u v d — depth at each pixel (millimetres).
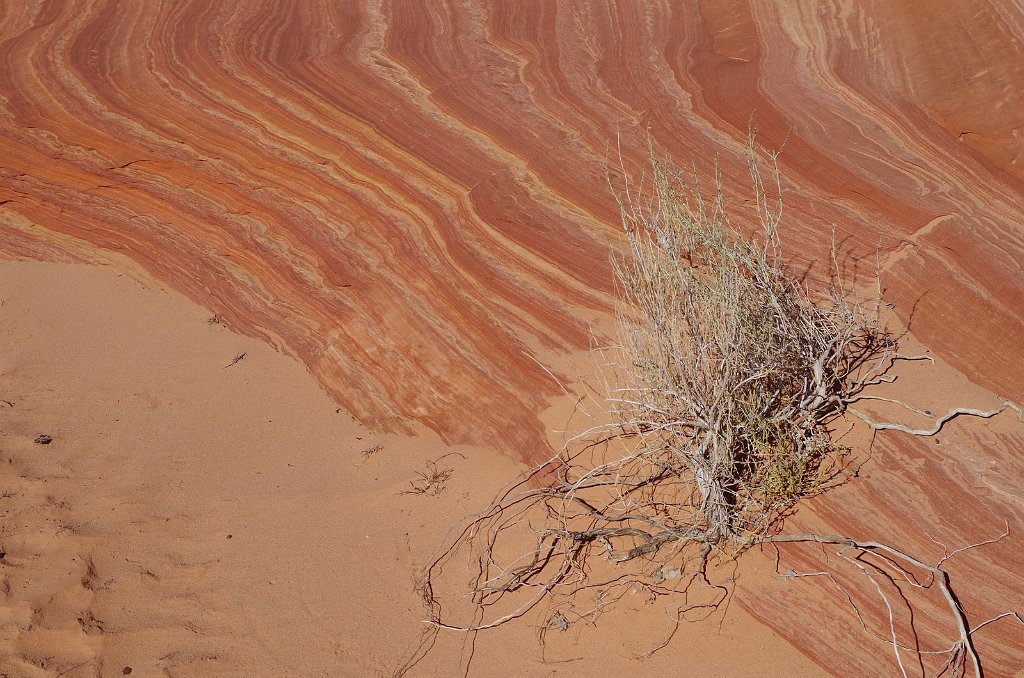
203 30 8422
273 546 4914
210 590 4707
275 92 7430
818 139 6508
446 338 5688
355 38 8203
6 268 7445
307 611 4535
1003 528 4141
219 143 7238
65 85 7980
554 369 5270
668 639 4031
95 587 4766
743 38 7738
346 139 6934
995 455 4418
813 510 4266
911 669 3762
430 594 4496
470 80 7504
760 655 3914
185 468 5551
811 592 4031
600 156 6559
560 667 4059
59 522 5184
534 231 6059
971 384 4809
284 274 6633
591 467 4734
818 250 5617
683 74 7391
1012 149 6195
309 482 5309
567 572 4367
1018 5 6941
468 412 5395
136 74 7926
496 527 4695
